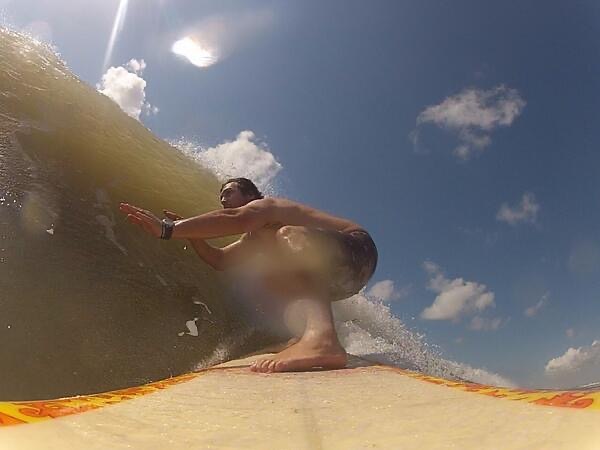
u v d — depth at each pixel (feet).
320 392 2.68
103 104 8.93
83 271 5.25
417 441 1.62
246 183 5.28
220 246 6.83
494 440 1.56
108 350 4.66
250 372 3.73
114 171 7.23
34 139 6.77
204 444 1.65
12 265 4.83
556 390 2.37
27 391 4.02
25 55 8.65
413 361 6.91
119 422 1.84
